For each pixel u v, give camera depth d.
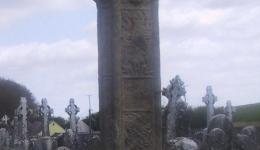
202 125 48.81
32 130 58.34
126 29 11.96
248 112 51.19
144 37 12.00
